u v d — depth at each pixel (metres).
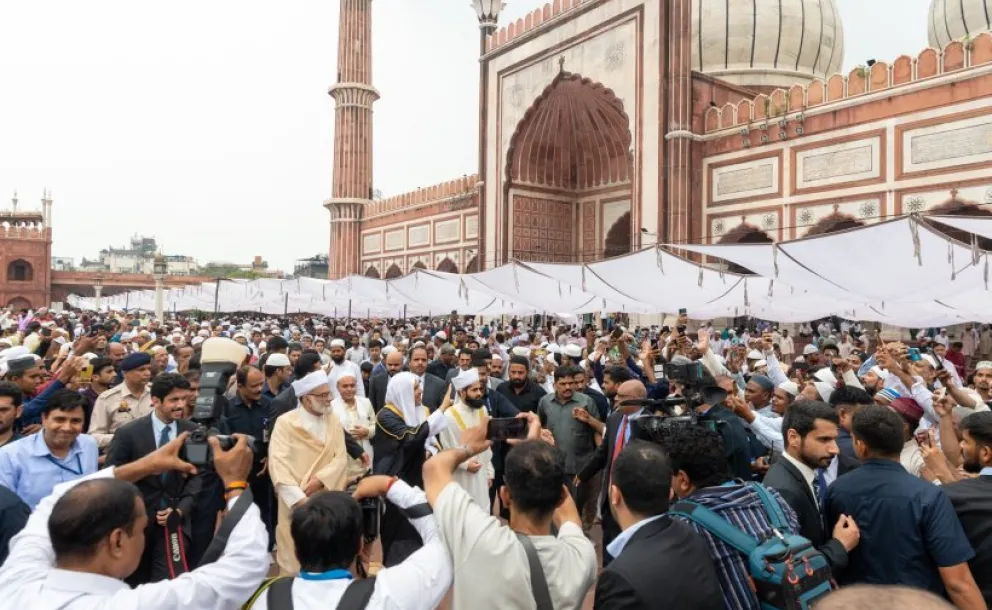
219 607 1.35
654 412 2.43
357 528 1.40
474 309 10.46
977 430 1.97
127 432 2.54
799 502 2.00
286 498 2.80
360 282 10.19
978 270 5.62
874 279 5.55
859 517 1.90
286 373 4.61
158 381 2.59
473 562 1.40
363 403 4.04
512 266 8.41
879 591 0.68
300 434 2.95
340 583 1.34
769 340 5.14
